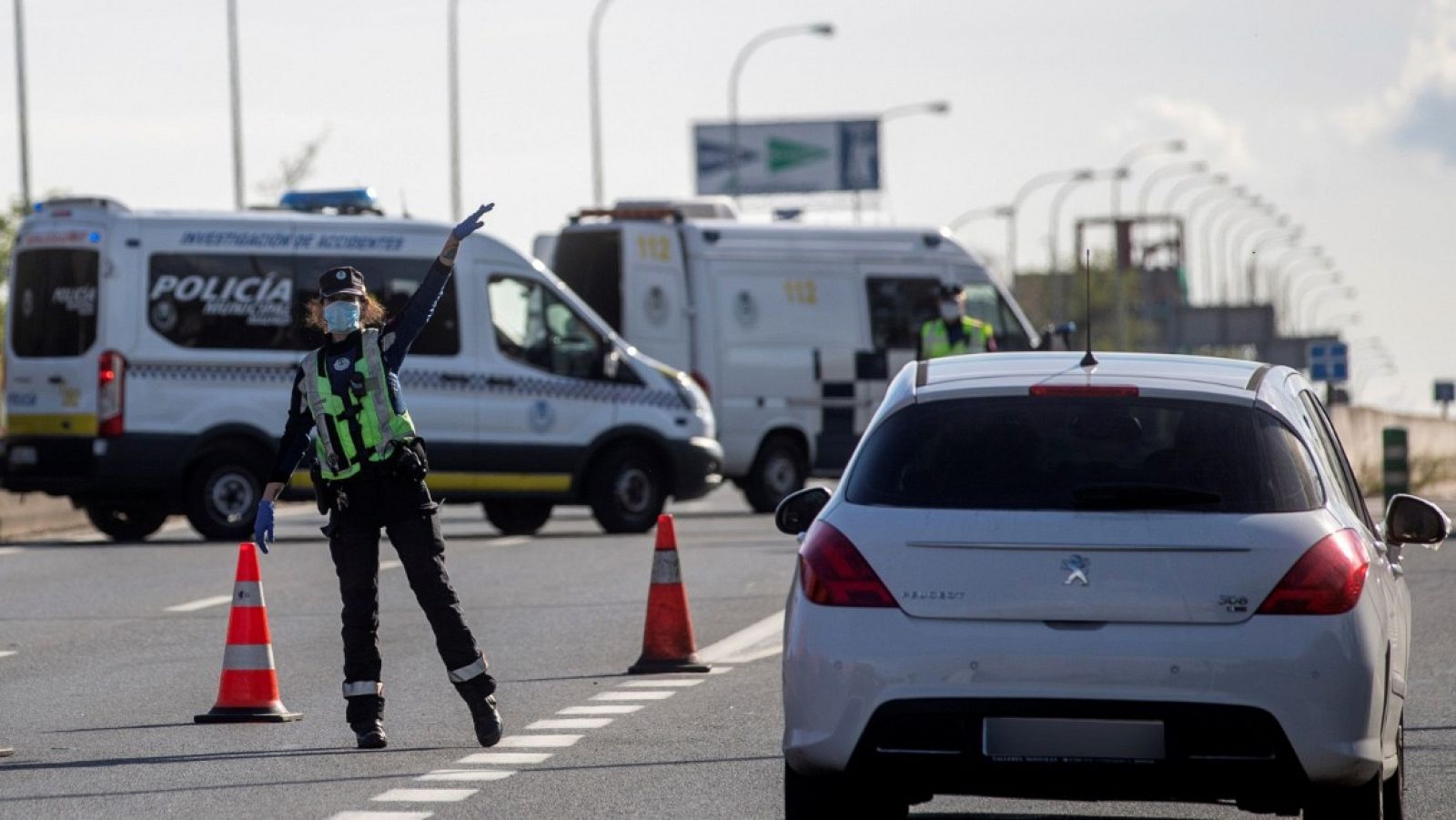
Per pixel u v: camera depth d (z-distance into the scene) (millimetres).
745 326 94750
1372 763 24625
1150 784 24344
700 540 80250
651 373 84000
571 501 82312
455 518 102375
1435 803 30609
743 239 95188
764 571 66312
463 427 79500
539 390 81062
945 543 24781
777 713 38781
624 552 73562
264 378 76812
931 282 98125
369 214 81562
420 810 29609
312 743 35594
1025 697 24281
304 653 47812
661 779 32031
